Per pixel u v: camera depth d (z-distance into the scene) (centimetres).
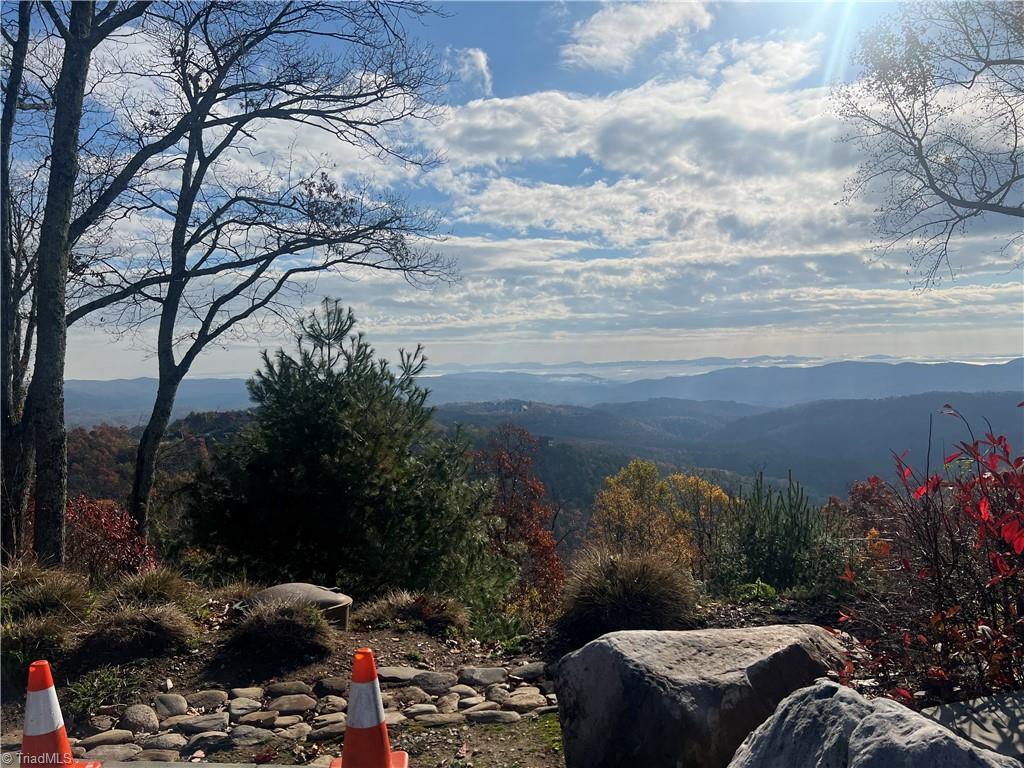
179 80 1450
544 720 521
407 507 1123
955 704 355
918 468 420
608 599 730
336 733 499
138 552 1080
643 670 421
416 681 602
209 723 516
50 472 1001
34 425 1011
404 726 516
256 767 447
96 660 592
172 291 1448
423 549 1112
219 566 1102
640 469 4006
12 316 1169
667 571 770
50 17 1087
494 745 482
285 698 558
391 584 1080
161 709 536
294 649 636
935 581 404
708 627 744
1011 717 335
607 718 423
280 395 1116
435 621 772
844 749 240
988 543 388
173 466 1520
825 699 262
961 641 373
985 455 391
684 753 390
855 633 513
